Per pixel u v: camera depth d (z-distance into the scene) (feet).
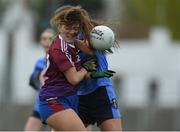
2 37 253.85
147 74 260.42
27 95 256.73
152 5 180.75
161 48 255.70
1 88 226.38
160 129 167.94
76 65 59.11
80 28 59.41
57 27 59.57
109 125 62.85
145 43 262.47
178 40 182.50
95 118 63.62
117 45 61.82
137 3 182.60
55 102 58.54
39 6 229.66
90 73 59.41
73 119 58.18
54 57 58.18
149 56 260.62
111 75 60.39
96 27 59.62
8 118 167.84
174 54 253.44
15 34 244.01
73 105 59.41
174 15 179.11
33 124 80.79
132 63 262.88
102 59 63.21
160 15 180.75
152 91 188.55
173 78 252.21
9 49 229.04
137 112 184.34
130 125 167.73
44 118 59.36
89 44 59.82
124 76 262.88
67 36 58.70
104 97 63.16
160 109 188.34
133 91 259.80
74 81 58.13
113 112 63.05
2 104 209.26
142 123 170.71
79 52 60.85
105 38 59.21
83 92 63.21
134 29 260.62
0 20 224.94
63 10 58.80
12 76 233.96
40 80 78.23
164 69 253.85
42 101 59.06
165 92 249.75
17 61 257.96
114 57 263.70
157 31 252.01
